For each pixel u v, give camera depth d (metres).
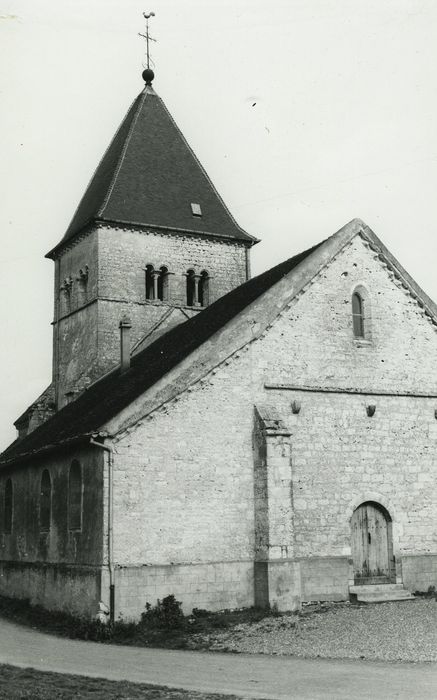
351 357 27.77
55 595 26.95
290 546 24.86
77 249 42.81
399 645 18.84
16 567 31.45
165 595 23.92
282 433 25.31
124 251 40.62
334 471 26.80
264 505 25.02
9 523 33.44
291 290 27.19
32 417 42.94
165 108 45.34
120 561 23.66
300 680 15.60
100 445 23.84
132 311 40.28
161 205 42.09
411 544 27.56
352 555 26.70
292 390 26.61
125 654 19.50
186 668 17.27
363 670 16.48
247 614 24.05
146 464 24.31
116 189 41.44
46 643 21.62
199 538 24.62
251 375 26.12
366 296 28.52
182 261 41.78
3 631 24.30
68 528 26.41
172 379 24.94
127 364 33.66
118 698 13.94
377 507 27.47
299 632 21.23
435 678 15.48
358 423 27.47
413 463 28.08
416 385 28.66
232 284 42.78
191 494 24.73
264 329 26.48
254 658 18.52
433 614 22.75
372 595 26.16
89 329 40.47
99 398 30.94
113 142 45.00
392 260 28.97
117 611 23.31
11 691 14.30
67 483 26.89
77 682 15.35
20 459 30.67
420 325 29.22
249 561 25.06
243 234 43.34
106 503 23.70
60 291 44.34
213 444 25.25
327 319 27.62
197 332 30.00
